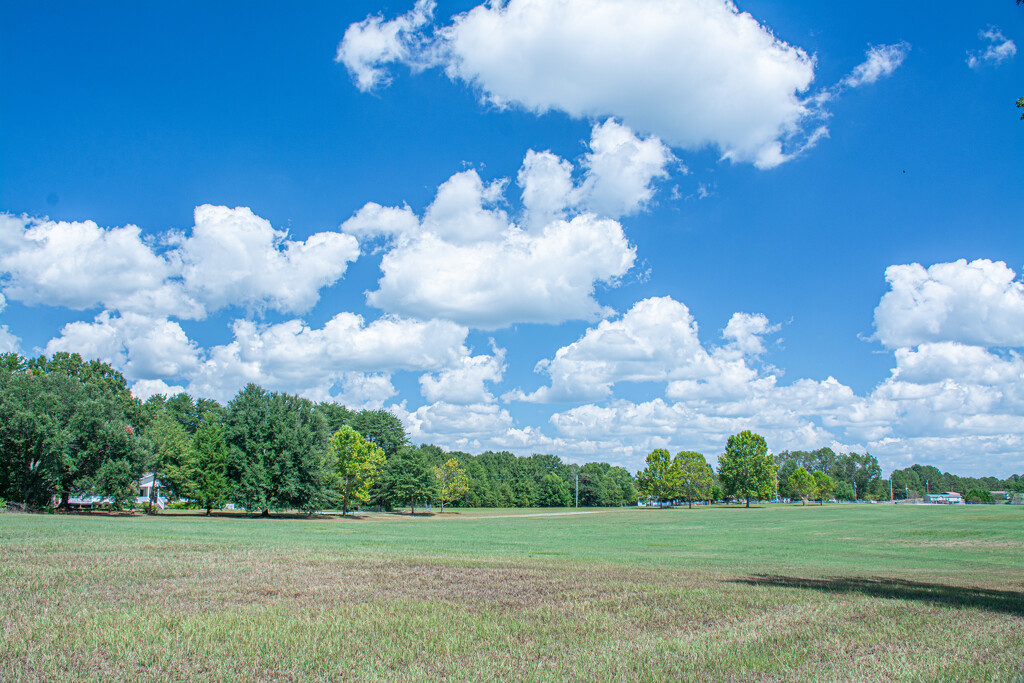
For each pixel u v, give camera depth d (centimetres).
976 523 6888
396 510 11519
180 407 11456
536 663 905
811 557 3180
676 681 831
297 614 1199
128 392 9369
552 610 1319
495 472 19488
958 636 1127
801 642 1062
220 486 6950
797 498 18938
